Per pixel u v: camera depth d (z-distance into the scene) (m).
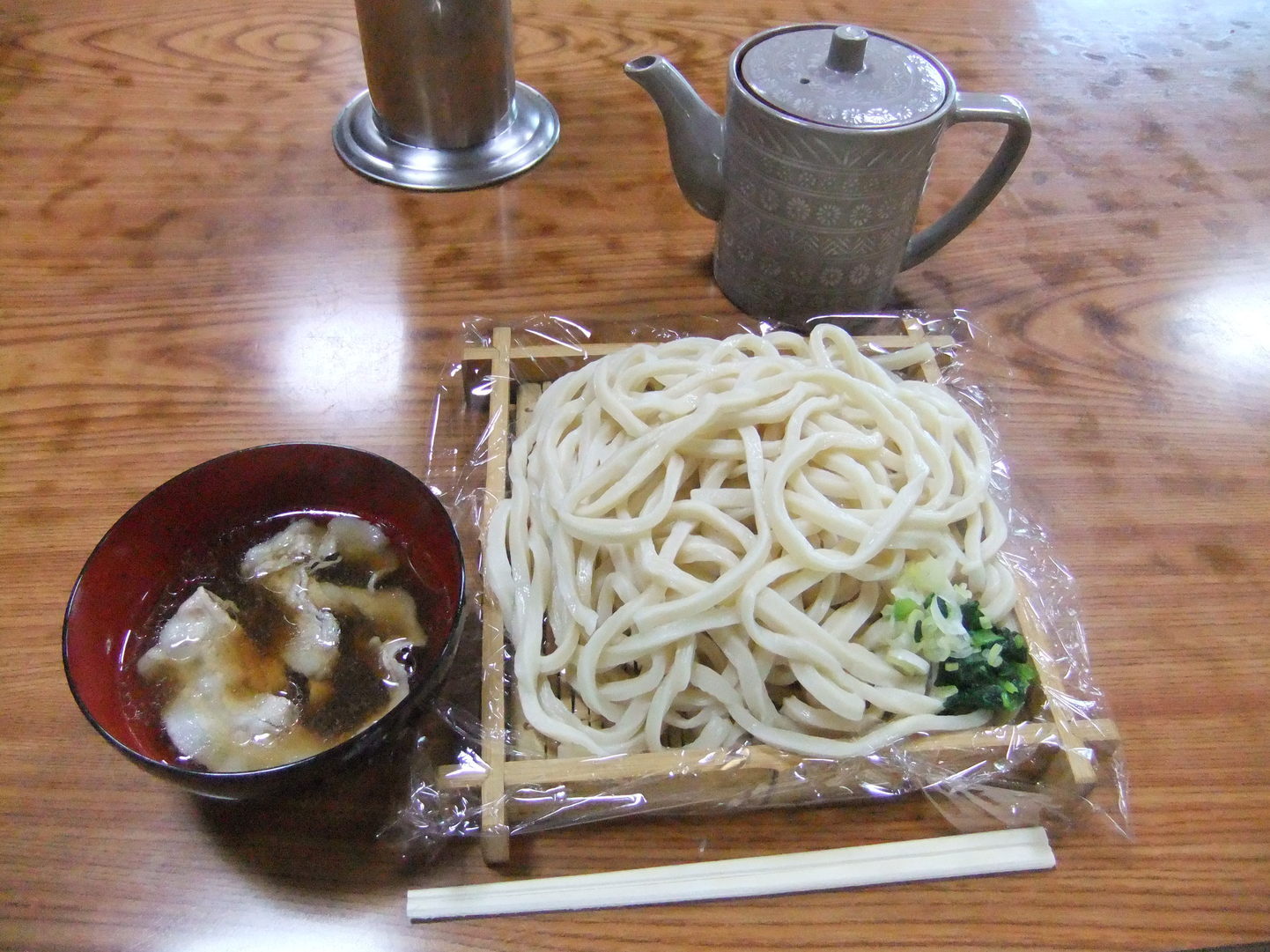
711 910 0.30
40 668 0.34
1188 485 0.41
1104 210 0.53
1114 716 0.34
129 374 0.44
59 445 0.41
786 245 0.42
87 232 0.50
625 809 0.31
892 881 0.30
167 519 0.33
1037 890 0.30
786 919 0.30
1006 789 0.32
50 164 0.53
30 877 0.30
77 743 0.33
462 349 0.44
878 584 0.34
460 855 0.31
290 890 0.30
